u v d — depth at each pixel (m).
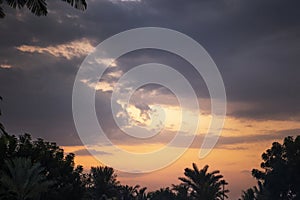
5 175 47.72
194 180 73.50
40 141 65.50
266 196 89.81
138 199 111.06
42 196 58.53
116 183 84.88
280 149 90.25
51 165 63.12
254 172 92.50
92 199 81.31
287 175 85.19
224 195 74.00
